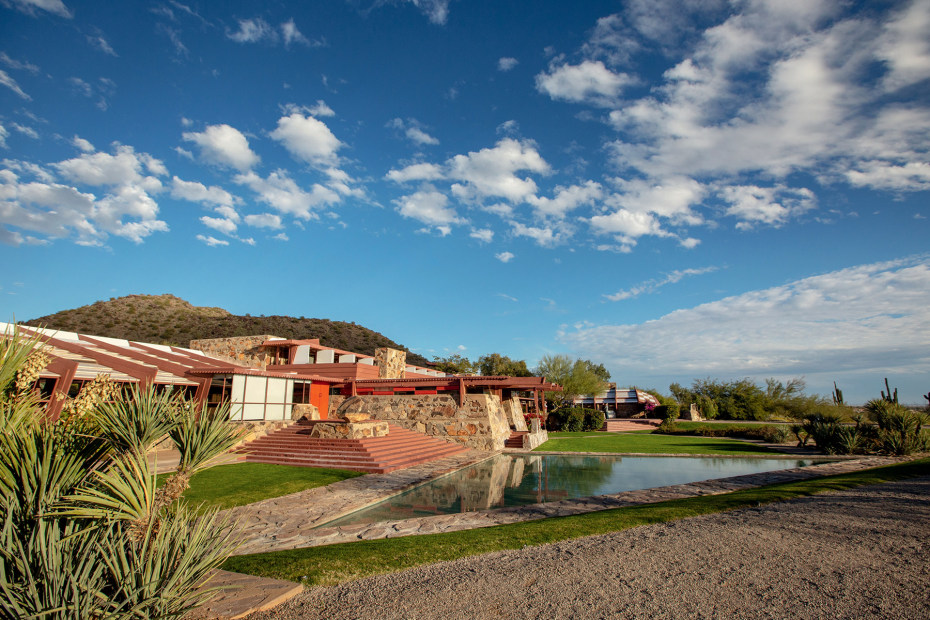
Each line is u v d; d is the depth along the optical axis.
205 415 4.39
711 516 8.36
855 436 20.45
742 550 6.26
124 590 3.31
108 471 3.90
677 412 40.25
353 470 15.38
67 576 3.21
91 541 3.46
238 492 11.84
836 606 4.58
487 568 5.90
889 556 5.88
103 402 4.21
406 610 4.72
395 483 13.59
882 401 21.17
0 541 3.12
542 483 14.30
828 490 10.40
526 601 4.88
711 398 45.03
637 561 5.98
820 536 6.79
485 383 24.53
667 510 8.91
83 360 18.05
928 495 9.40
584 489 13.31
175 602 3.56
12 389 4.52
